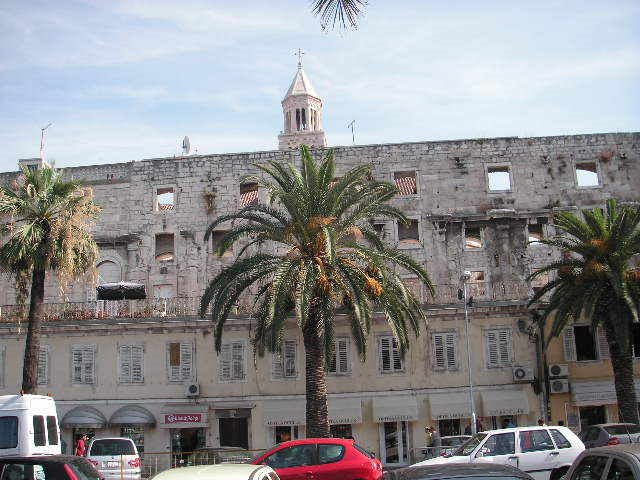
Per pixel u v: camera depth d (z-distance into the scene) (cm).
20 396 2366
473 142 5022
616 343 3606
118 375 4206
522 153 5000
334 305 3350
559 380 4066
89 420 4075
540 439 2214
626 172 4972
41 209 3619
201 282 4975
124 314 4384
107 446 2972
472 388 4000
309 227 3338
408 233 4922
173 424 4062
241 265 3478
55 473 1605
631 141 5012
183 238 5050
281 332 3378
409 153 5016
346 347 4175
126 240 5078
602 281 3519
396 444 4069
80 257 3703
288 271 3200
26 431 2302
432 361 4144
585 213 3700
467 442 2312
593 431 2606
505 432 2230
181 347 4216
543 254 4819
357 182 3516
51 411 2452
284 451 2144
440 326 4184
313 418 3366
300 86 8956
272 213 3488
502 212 4838
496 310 4184
